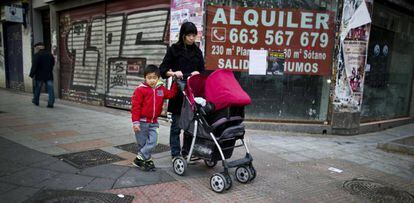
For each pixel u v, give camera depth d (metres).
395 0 8.24
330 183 4.31
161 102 4.30
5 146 5.07
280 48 7.17
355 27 7.14
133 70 8.77
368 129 8.13
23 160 4.47
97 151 5.04
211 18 6.95
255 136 6.71
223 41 7.04
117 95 9.34
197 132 4.00
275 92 7.38
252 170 4.16
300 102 7.45
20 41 13.34
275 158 5.28
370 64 8.34
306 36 7.15
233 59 7.12
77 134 6.07
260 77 7.30
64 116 7.87
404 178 4.68
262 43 7.12
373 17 7.98
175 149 4.57
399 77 9.61
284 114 7.46
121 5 8.95
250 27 7.05
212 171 4.48
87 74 10.38
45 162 4.42
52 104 9.22
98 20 9.75
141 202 3.41
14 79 14.14
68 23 11.05
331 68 7.27
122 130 6.57
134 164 4.41
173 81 4.34
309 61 7.24
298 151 5.80
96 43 9.92
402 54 9.52
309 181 4.34
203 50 6.96
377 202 3.79
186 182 4.03
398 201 3.83
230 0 6.96
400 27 9.15
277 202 3.64
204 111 3.89
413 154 5.89
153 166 4.36
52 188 3.61
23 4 12.48
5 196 3.38
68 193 3.49
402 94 9.91
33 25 12.45
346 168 4.99
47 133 6.04
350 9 7.05
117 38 9.20
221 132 3.96
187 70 4.37
